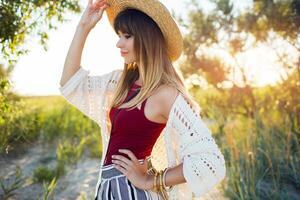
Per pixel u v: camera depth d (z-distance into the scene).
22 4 3.69
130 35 2.06
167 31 2.08
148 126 2.00
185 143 1.89
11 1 3.60
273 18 6.98
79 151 6.02
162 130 2.06
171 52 2.18
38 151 6.27
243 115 7.39
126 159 1.98
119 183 2.00
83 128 7.59
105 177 2.06
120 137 2.03
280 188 4.64
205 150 1.85
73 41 2.38
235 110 7.63
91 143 7.02
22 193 4.52
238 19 7.56
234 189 4.34
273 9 6.95
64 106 8.31
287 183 4.84
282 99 6.87
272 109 7.18
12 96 5.44
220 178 1.87
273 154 5.11
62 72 2.38
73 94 2.36
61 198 4.50
